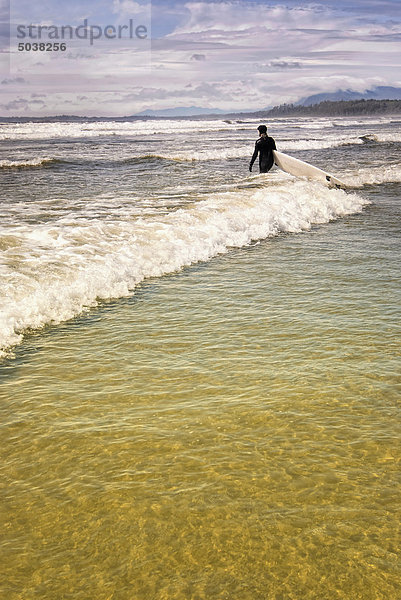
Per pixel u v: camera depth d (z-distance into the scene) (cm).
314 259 784
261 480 294
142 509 273
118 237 813
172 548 248
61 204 1112
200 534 255
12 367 439
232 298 611
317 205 1155
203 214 988
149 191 1340
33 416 364
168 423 355
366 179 1595
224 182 1521
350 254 812
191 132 5050
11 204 1108
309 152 2667
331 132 5103
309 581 230
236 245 874
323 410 369
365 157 2366
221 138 4003
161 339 495
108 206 1084
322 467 306
